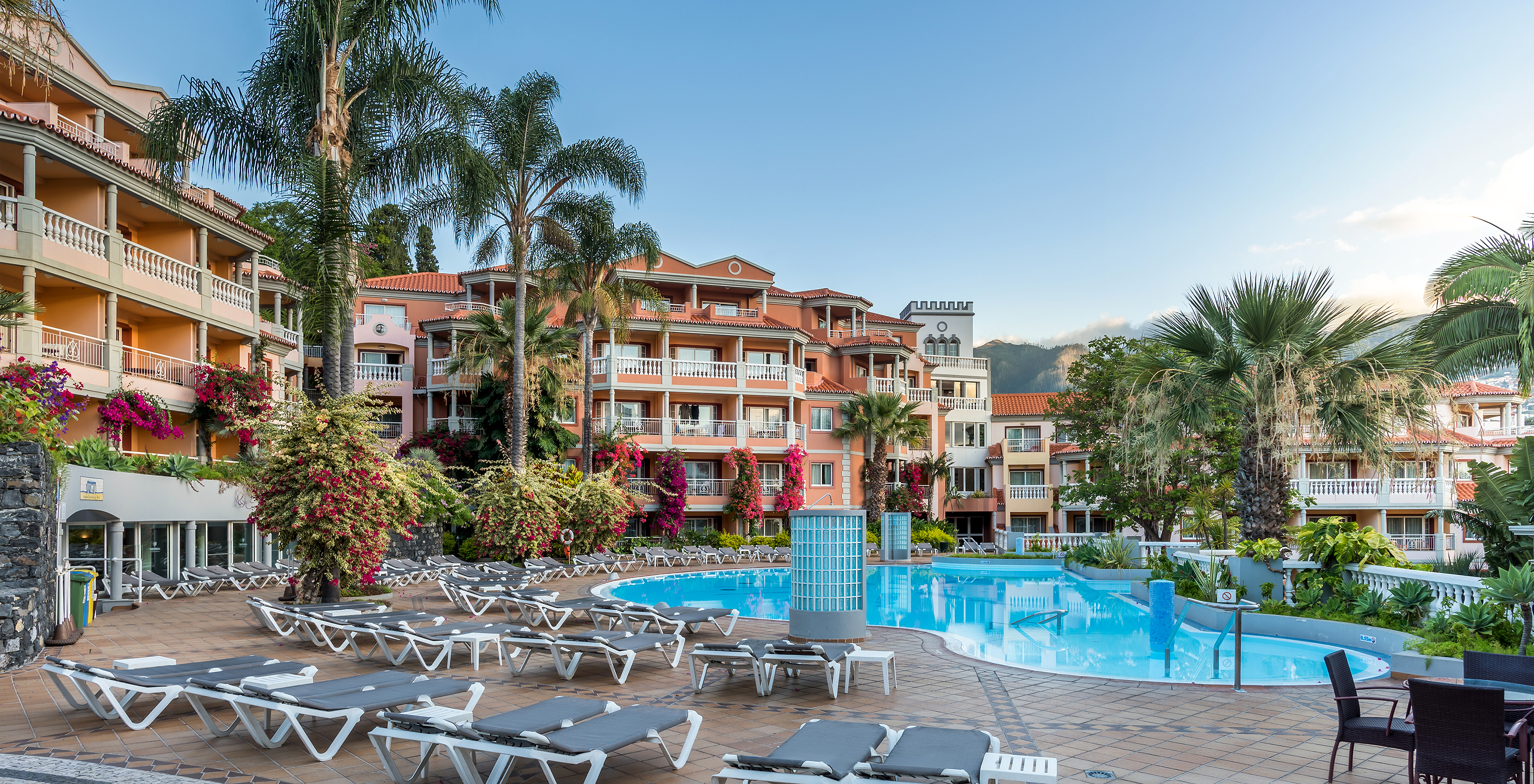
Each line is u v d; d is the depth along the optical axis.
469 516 28.92
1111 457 30.03
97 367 21.03
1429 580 12.62
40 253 19.84
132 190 22.84
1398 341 16.09
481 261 28.75
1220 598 9.85
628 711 6.33
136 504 16.92
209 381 24.25
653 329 41.69
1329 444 16.98
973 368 56.03
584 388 34.97
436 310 43.22
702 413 43.06
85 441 17.47
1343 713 6.17
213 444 25.28
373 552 14.62
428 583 21.62
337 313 17.19
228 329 26.73
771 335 43.69
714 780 5.51
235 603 16.67
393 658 10.61
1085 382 35.91
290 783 5.89
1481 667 6.80
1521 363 17.53
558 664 9.99
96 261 21.34
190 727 7.30
